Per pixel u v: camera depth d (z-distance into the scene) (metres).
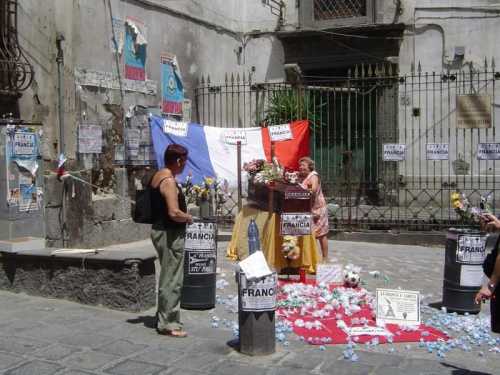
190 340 5.61
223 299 7.21
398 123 14.10
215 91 13.34
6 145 7.59
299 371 4.88
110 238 10.62
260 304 5.21
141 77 11.69
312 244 8.64
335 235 11.93
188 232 6.69
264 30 15.44
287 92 13.60
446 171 13.88
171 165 5.72
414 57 14.17
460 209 6.97
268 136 11.77
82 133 10.04
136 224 11.29
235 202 13.17
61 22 9.63
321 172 13.73
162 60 12.39
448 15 13.93
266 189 8.71
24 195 7.81
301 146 11.70
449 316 6.62
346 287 7.74
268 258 8.47
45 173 9.30
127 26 11.24
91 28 10.30
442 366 5.07
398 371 4.91
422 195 13.94
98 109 10.48
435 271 9.16
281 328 5.96
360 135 14.48
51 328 5.86
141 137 11.45
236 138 11.65
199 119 13.84
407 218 12.21
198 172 11.45
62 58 9.63
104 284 6.56
